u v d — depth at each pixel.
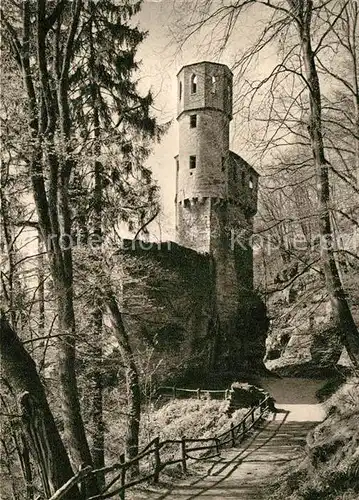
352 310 14.57
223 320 36.41
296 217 11.07
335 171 10.52
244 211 40.78
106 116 15.60
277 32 8.87
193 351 31.23
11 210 10.32
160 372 28.44
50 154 9.32
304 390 27.88
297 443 15.02
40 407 7.22
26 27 9.57
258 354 36.56
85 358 13.84
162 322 26.75
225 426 20.41
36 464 7.36
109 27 14.77
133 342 27.41
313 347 33.88
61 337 9.16
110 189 15.33
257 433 17.50
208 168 38.28
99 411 14.29
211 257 36.81
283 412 21.64
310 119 10.30
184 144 39.34
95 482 8.95
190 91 39.38
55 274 9.24
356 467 7.77
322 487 7.94
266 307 37.41
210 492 9.85
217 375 32.38
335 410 13.87
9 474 8.78
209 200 37.88
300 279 13.29
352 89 10.65
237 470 11.89
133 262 16.44
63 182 9.96
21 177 9.96
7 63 10.27
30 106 9.49
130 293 17.62
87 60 14.87
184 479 11.05
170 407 24.86
